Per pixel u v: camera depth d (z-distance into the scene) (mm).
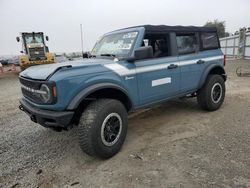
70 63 3613
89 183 2807
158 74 4105
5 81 14336
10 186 2818
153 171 2957
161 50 4344
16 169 3199
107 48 4297
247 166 2938
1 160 3461
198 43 4973
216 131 4090
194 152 3371
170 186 2639
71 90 3021
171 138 3914
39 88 3131
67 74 3031
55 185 2803
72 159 3430
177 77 4469
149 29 4043
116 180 2828
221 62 5488
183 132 4137
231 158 3143
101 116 3160
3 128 4883
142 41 3904
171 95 4465
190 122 4629
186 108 5629
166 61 4250
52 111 3102
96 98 3434
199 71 4910
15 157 3547
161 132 4203
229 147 3455
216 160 3113
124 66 3621
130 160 3271
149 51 3498
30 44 17031
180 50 4582
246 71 12547
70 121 3082
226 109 5367
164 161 3178
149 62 3967
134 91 3762
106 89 3391
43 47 17234
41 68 3504
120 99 3758
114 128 3396
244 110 5191
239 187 2549
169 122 4703
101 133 3180
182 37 4648
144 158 3297
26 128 4840
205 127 4316
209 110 5234
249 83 8703
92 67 3320
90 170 3098
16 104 7113
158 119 4930
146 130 4344
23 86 3738
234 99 6262
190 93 4930
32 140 4188
